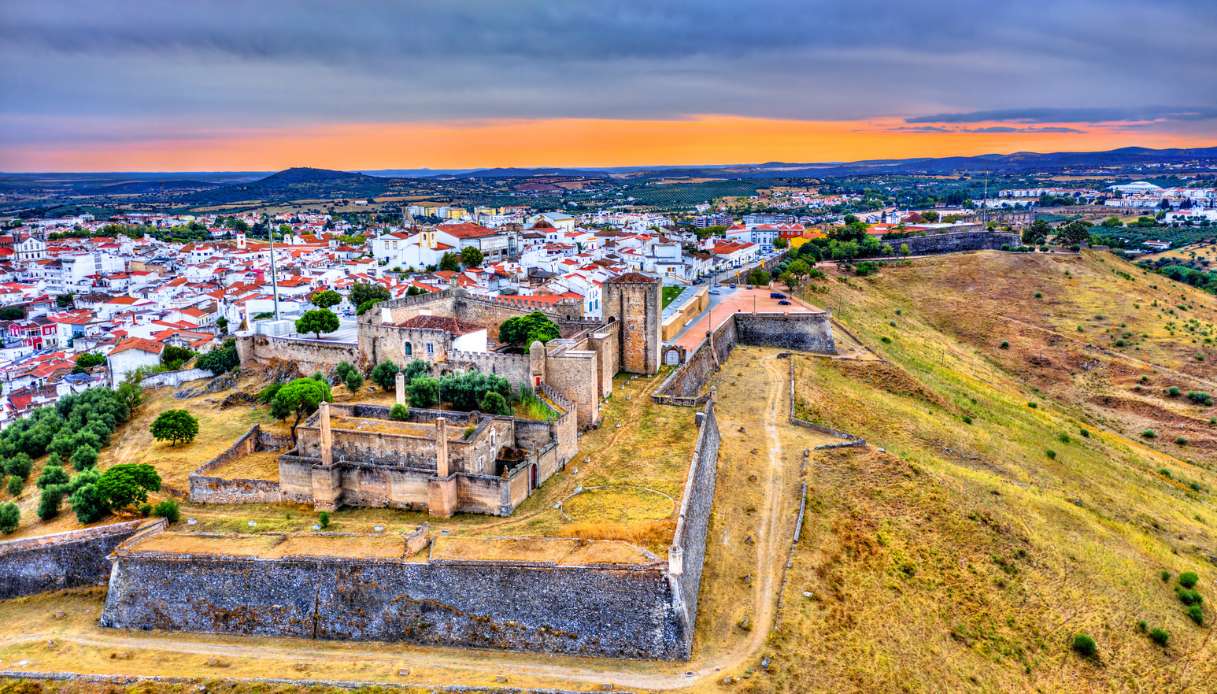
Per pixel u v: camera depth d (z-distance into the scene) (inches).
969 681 2920.8
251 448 3895.2
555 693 2440.9
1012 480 4707.2
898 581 3336.6
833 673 2694.4
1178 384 7062.0
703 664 2640.3
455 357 4466.0
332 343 5216.5
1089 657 3270.2
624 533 2935.5
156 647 2736.2
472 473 3262.8
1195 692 3179.1
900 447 4768.7
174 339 6894.7
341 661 2640.3
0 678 2522.1
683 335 6023.6
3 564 3073.3
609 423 4247.0
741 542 3395.7
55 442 4220.0
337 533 2977.4
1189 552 4303.6
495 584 2726.4
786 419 4768.7
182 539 2989.7
